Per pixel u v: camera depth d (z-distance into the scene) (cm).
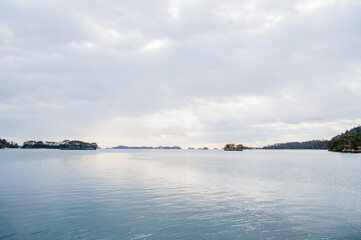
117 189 3700
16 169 7019
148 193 3406
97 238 1780
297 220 2244
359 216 2386
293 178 5294
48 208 2555
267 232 1941
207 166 8888
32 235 1823
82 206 2642
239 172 6600
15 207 2591
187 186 4072
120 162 11075
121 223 2097
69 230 1927
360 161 12500
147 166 8694
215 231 1942
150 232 1900
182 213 2409
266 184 4391
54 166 8169
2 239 1748
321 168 8038
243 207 2678
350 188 3984
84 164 9294
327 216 2380
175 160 13488
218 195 3328
